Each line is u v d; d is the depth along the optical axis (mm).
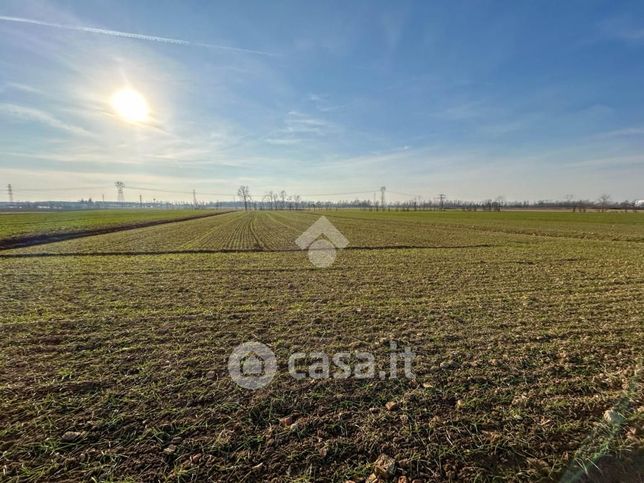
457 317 6266
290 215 72750
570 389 3680
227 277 10266
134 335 5316
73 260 13758
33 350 4719
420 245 19703
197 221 49500
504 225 37875
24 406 3336
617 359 4441
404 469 2600
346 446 2834
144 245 19594
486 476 2545
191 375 4016
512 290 8484
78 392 3615
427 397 3539
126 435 2941
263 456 2721
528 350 4742
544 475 2547
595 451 2754
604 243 20234
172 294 8078
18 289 8539
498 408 3334
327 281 9688
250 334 5402
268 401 3469
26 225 34062
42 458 2682
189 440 2889
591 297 7738
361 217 61062
